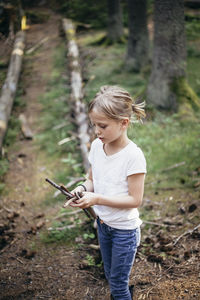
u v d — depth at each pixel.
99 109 1.78
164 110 5.96
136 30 8.10
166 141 4.98
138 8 7.92
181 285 2.47
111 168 1.92
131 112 1.88
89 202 1.87
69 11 10.88
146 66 8.31
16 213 3.79
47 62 9.06
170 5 5.50
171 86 5.88
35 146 5.49
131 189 1.90
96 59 9.37
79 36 11.29
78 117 5.50
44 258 3.06
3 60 7.42
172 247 2.93
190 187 3.87
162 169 4.33
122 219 1.96
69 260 3.00
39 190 4.30
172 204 3.62
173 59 5.79
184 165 4.31
